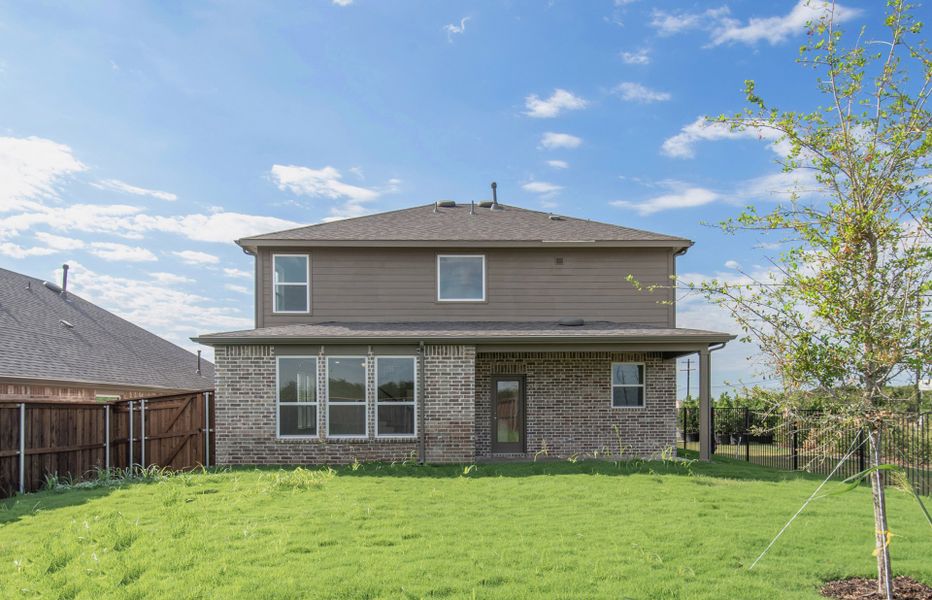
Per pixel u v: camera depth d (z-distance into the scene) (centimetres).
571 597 579
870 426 627
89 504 1013
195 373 2677
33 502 1045
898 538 787
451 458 1481
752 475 1293
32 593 611
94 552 723
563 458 1627
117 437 1451
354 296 1714
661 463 1438
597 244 1722
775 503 986
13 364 1491
